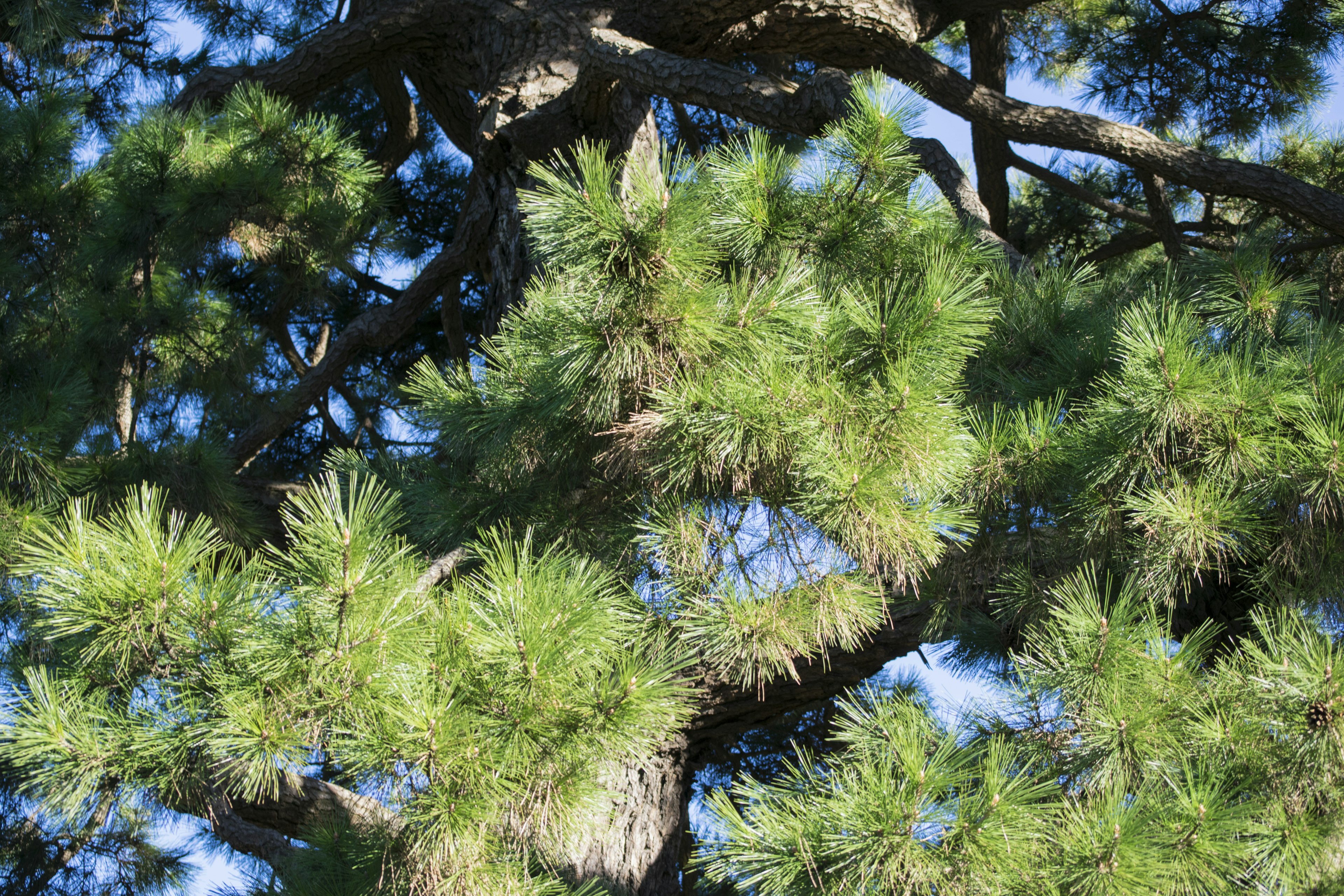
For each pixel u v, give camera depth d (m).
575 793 4.91
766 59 9.81
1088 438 5.16
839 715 7.48
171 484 6.32
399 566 4.93
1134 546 5.22
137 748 4.87
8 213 6.61
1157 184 8.60
